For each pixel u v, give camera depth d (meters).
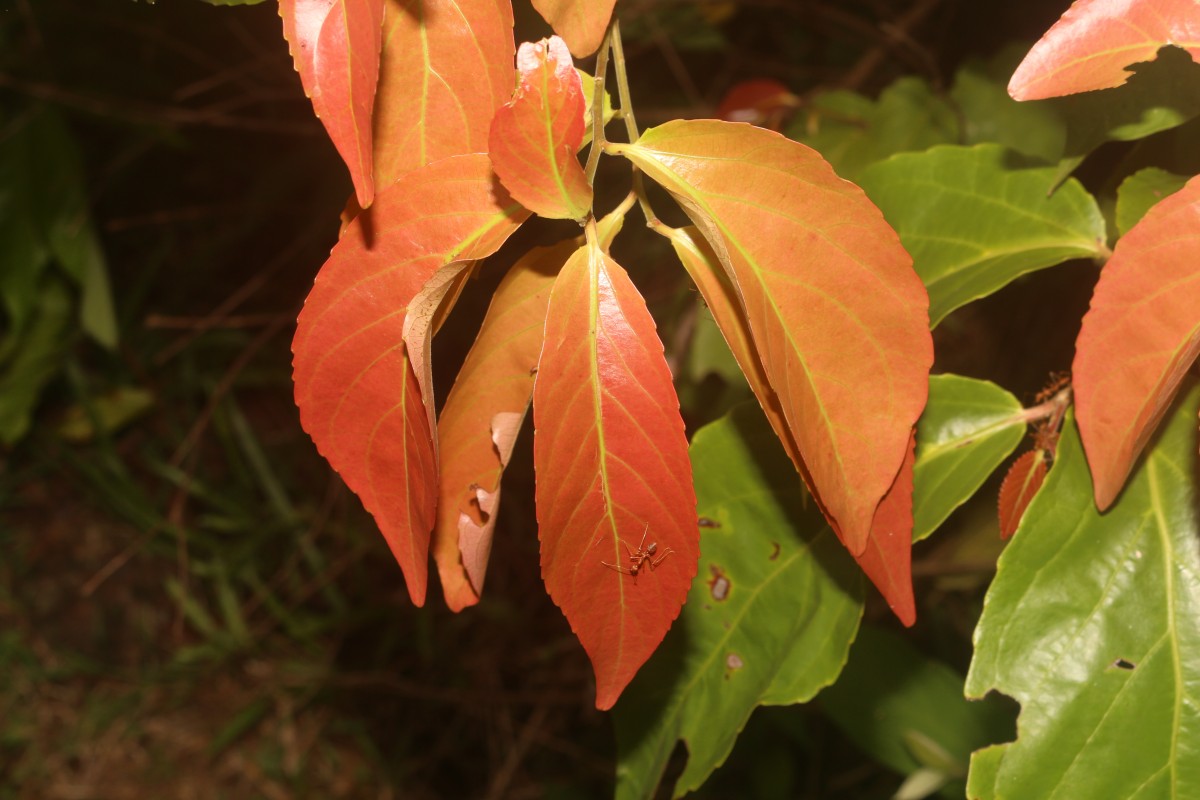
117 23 1.66
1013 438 0.58
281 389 2.18
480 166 0.47
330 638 1.95
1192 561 0.54
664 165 0.47
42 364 1.96
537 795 1.83
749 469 0.59
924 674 1.03
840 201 0.46
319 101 0.44
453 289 0.47
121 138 2.14
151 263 2.11
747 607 0.59
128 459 2.15
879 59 1.26
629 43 1.56
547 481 0.46
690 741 0.59
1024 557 0.54
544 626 1.90
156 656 2.00
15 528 2.10
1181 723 0.53
